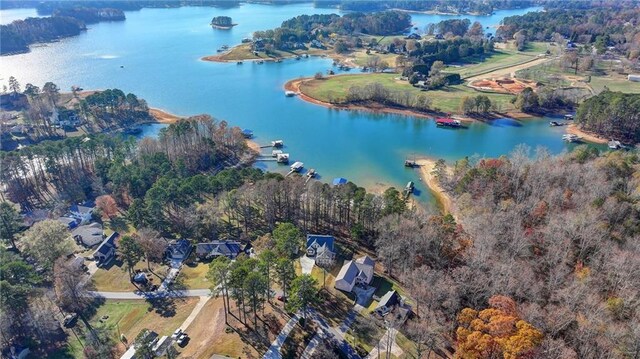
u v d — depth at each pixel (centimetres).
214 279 8750
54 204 14050
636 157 14650
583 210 10756
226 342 8325
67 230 11838
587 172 12731
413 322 8538
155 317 9312
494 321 6919
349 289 9775
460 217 12369
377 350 8131
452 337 8069
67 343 8762
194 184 13200
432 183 16188
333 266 10719
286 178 13325
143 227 12250
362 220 12125
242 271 8450
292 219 12862
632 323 7056
